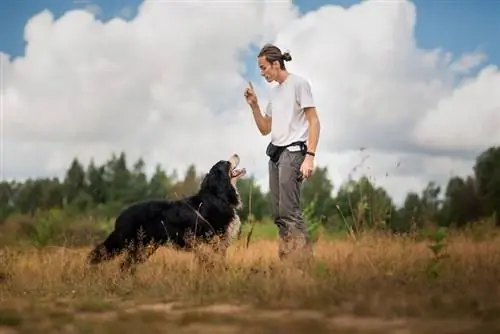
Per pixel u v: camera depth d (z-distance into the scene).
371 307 5.06
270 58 7.27
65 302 5.84
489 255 7.08
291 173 7.12
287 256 6.80
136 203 8.15
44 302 5.89
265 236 10.58
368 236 8.64
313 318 4.86
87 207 31.66
